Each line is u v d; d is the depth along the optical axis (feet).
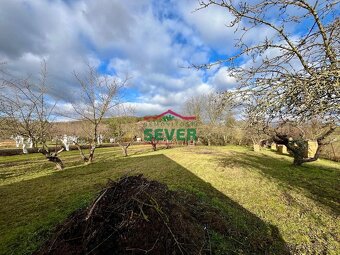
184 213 11.96
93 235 9.11
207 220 13.29
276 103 9.86
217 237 11.85
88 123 52.47
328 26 10.32
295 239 12.94
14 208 19.19
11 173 37.17
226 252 10.84
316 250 11.88
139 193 10.38
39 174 35.86
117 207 9.94
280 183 24.77
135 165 41.52
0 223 16.02
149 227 9.28
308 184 24.40
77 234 9.62
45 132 39.83
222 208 16.57
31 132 37.27
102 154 69.31
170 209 10.90
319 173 30.45
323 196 20.31
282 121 11.41
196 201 16.15
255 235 13.08
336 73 8.64
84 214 10.34
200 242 10.45
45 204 19.72
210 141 105.19
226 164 37.60
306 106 9.27
